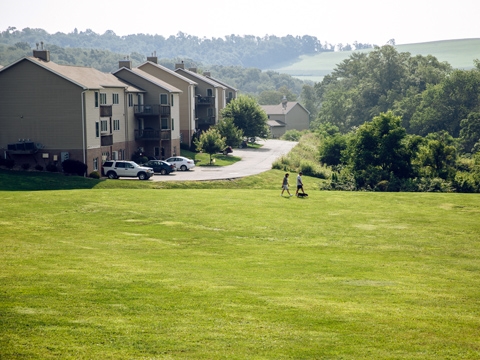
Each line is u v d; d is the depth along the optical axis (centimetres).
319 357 1459
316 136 14100
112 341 1508
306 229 3428
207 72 13625
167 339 1540
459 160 9144
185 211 3847
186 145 10056
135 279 2139
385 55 17012
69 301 1812
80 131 6506
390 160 6988
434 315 1842
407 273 2473
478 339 1627
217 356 1443
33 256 2467
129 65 8775
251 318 1731
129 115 8106
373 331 1661
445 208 4212
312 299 1966
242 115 11531
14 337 1494
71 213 3656
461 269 2595
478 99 13775
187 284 2097
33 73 6494
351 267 2550
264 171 7675
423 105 14225
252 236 3225
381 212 4009
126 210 3816
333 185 6625
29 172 6312
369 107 17000
